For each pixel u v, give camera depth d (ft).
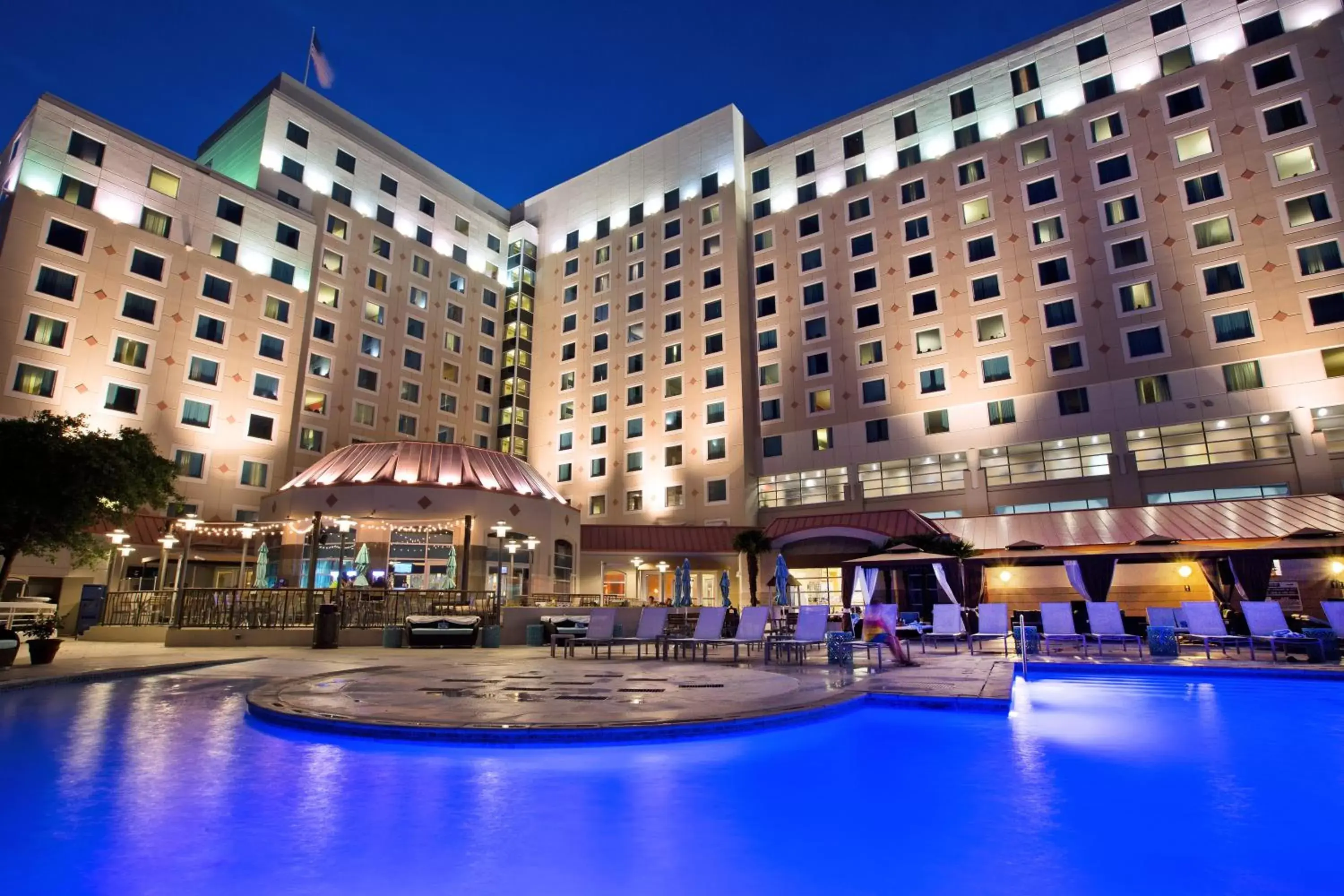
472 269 201.98
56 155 126.11
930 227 150.61
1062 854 13.93
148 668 45.32
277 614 72.59
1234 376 116.98
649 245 188.14
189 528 79.56
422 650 68.74
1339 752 23.09
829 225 163.32
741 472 157.48
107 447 73.82
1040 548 87.04
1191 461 117.80
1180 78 130.93
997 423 135.44
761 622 51.96
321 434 157.48
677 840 14.90
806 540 130.82
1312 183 116.67
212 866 13.19
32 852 13.80
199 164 145.89
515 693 33.65
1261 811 16.65
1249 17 127.03
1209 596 96.84
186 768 20.53
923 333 146.82
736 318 167.02
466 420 191.11
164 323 135.44
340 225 170.91
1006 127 147.23
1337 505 99.19
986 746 24.31
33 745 23.61
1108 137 135.74
